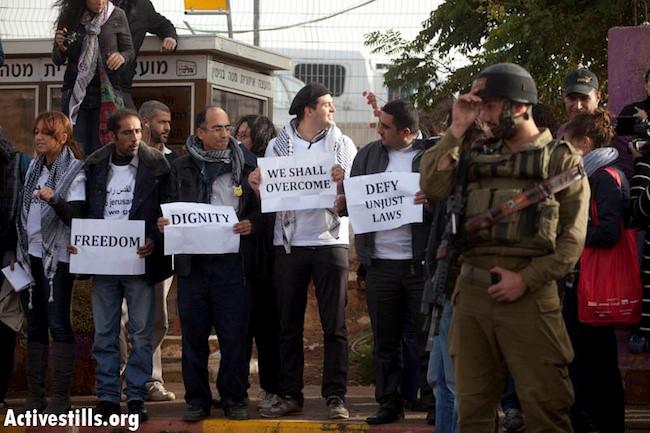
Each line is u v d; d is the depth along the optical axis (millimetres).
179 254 8258
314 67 17188
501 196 5902
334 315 8281
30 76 11641
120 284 8562
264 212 8180
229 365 8289
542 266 5848
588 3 12031
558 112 12398
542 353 5949
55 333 8672
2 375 9203
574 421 7660
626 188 7410
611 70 9234
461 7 14422
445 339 6918
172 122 11305
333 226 8289
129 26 10781
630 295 7320
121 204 8555
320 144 8422
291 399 8477
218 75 11406
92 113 10539
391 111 7988
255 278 8492
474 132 6129
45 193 8375
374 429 7895
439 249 6125
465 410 6133
